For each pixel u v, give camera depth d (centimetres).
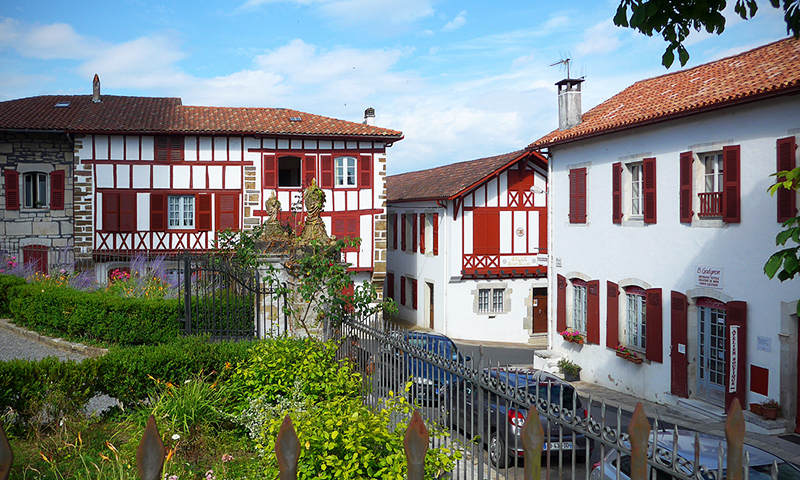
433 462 469
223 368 809
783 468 536
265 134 2195
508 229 2439
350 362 783
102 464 579
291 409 630
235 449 682
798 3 479
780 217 1090
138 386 774
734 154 1190
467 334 2423
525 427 219
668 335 1367
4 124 2062
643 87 1716
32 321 1358
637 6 461
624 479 568
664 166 1380
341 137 2267
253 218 2227
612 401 1411
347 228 2312
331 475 459
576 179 1709
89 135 2123
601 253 1608
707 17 463
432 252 2536
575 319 1756
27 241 2206
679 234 1338
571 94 1748
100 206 2133
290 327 986
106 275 2142
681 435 573
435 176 2895
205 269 1130
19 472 583
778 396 1101
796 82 1027
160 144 2170
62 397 702
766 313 1123
